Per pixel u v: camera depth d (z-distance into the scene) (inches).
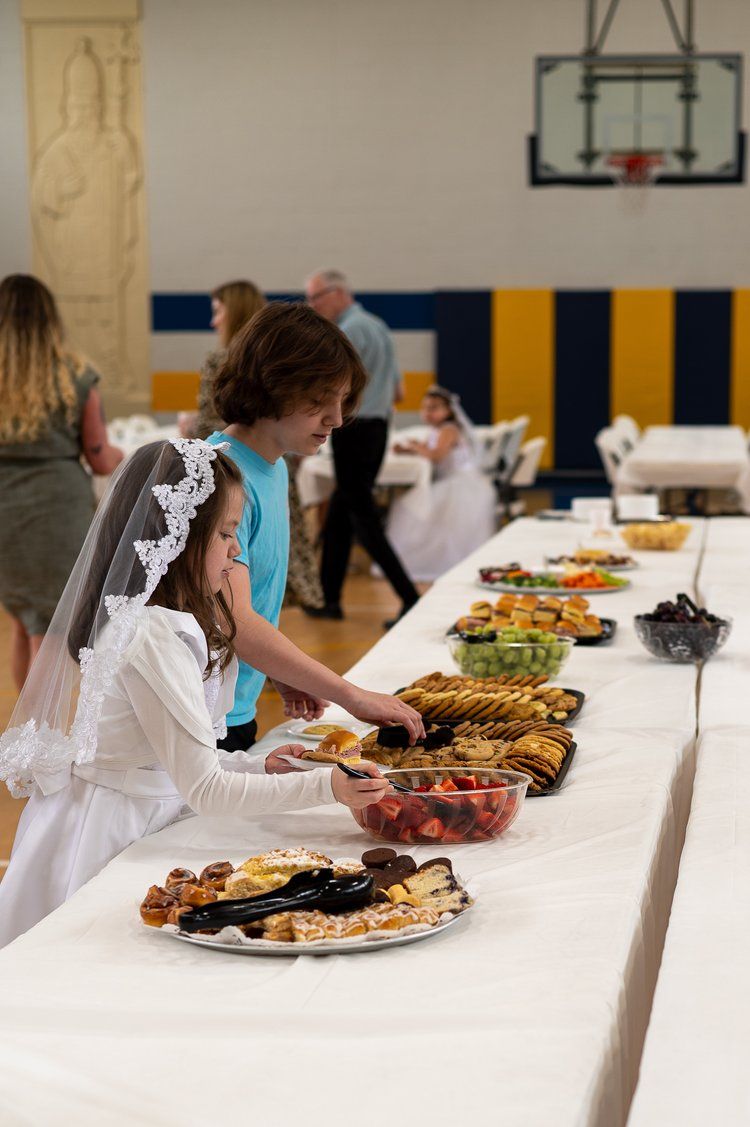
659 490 343.6
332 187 464.8
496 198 460.4
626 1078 48.3
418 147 460.4
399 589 245.8
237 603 74.9
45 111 466.3
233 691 74.0
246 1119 39.3
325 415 78.5
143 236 469.7
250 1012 46.1
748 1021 44.6
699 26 442.0
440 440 322.0
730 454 323.6
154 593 65.1
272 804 63.1
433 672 97.2
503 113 455.8
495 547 178.5
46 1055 43.3
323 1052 43.2
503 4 450.3
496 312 464.8
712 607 128.1
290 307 77.5
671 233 456.4
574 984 47.9
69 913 56.5
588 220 459.2
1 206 471.8
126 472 65.6
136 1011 46.5
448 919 53.1
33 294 147.5
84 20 460.8
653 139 442.9
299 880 54.5
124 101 464.8
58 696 66.9
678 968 49.0
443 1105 39.7
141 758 67.1
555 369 466.6
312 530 325.1
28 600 150.8
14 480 148.4
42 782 67.5
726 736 83.1
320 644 233.5
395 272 467.2
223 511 65.0
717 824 65.7
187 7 458.6
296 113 462.3
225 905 52.9
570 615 115.2
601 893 56.9
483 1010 45.9
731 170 442.0
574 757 78.9
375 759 71.9
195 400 473.4
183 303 471.5
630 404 465.7
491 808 63.5
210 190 466.9
